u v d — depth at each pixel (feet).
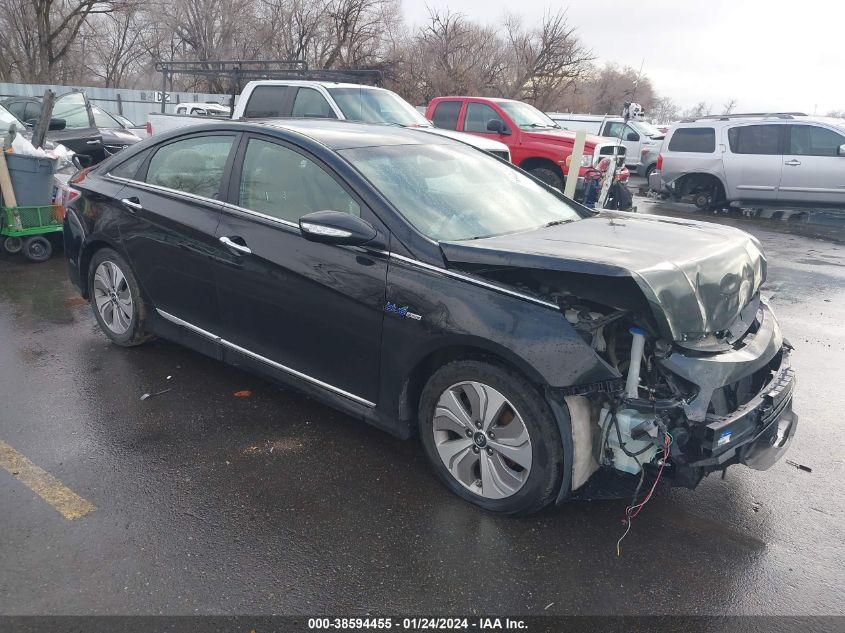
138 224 14.37
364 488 10.78
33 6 101.60
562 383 8.83
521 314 9.27
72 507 10.00
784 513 10.52
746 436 9.30
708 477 11.56
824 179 40.37
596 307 9.56
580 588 8.68
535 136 37.91
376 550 9.27
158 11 116.06
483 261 9.70
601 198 28.94
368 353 10.90
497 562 9.11
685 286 9.19
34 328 17.62
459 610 8.25
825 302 23.39
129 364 15.33
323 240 10.49
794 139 41.45
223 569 8.80
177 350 16.24
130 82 130.21
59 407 13.16
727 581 8.91
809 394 15.26
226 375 14.94
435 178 12.30
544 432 9.27
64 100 39.70
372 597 8.41
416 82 106.11
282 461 11.51
